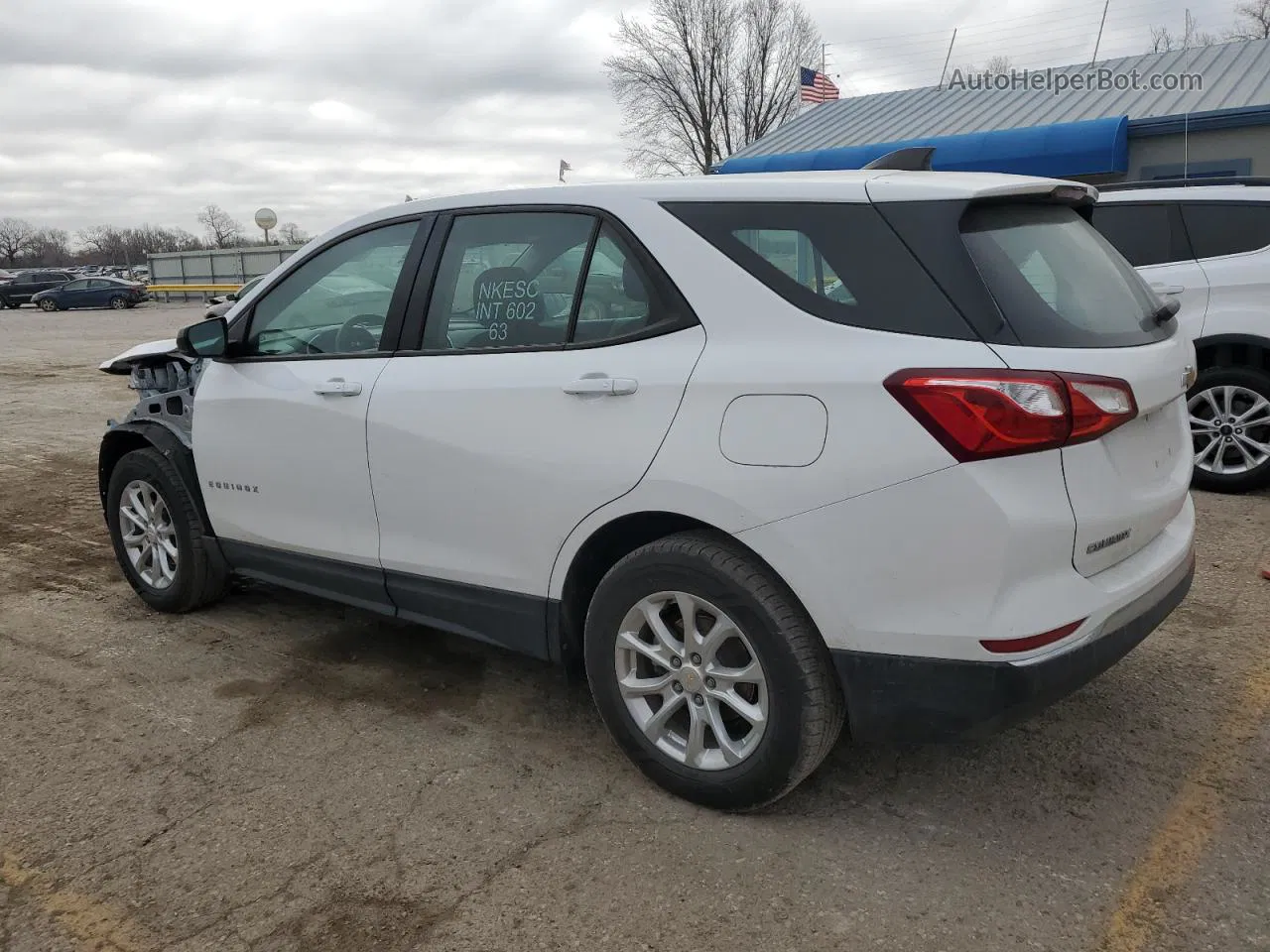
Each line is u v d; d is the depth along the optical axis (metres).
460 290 3.39
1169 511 2.86
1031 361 2.40
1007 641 2.41
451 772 3.23
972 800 2.99
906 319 2.52
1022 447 2.36
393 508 3.51
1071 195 2.98
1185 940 2.37
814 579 2.58
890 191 2.65
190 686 3.92
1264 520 5.66
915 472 2.43
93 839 2.89
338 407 3.62
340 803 3.06
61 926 2.52
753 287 2.74
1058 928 2.43
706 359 2.75
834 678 2.70
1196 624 4.25
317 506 3.80
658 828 2.88
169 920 2.54
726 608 2.73
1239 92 15.77
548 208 3.22
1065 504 2.42
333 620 4.63
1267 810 2.90
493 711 3.67
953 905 2.52
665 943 2.41
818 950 2.37
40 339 23.08
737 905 2.54
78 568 5.48
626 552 3.13
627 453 2.85
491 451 3.16
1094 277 2.87
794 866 2.69
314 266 3.91
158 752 3.40
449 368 3.32
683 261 2.86
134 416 4.78
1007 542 2.37
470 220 3.43
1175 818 2.87
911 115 20.11
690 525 2.89
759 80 47.84
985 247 2.56
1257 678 3.73
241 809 3.03
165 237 113.44
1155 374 2.67
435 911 2.55
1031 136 15.41
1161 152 15.21
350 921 2.52
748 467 2.63
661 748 3.00
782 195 2.78
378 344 3.61
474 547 3.30
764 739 2.74
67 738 3.51
